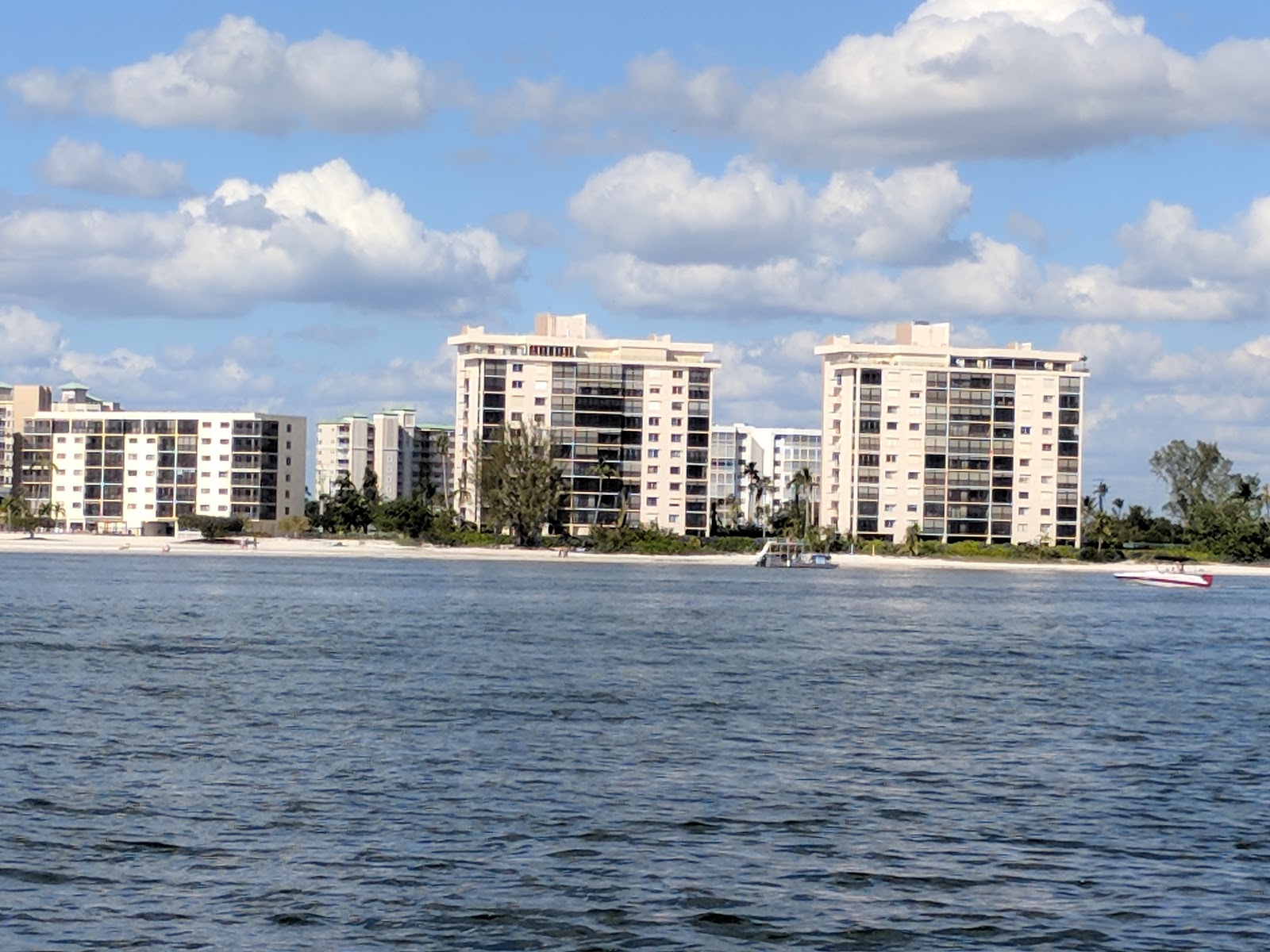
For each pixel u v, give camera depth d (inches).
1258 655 4832.7
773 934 1472.7
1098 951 1437.0
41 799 1974.7
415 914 1505.9
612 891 1596.9
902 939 1466.5
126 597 6505.9
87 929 1445.6
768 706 3112.7
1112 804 2095.2
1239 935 1486.2
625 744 2539.4
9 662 3651.6
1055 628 5989.2
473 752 2415.1
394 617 5590.6
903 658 4404.5
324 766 2256.4
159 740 2475.4
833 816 1975.9
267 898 1546.5
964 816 1994.3
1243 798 2151.8
